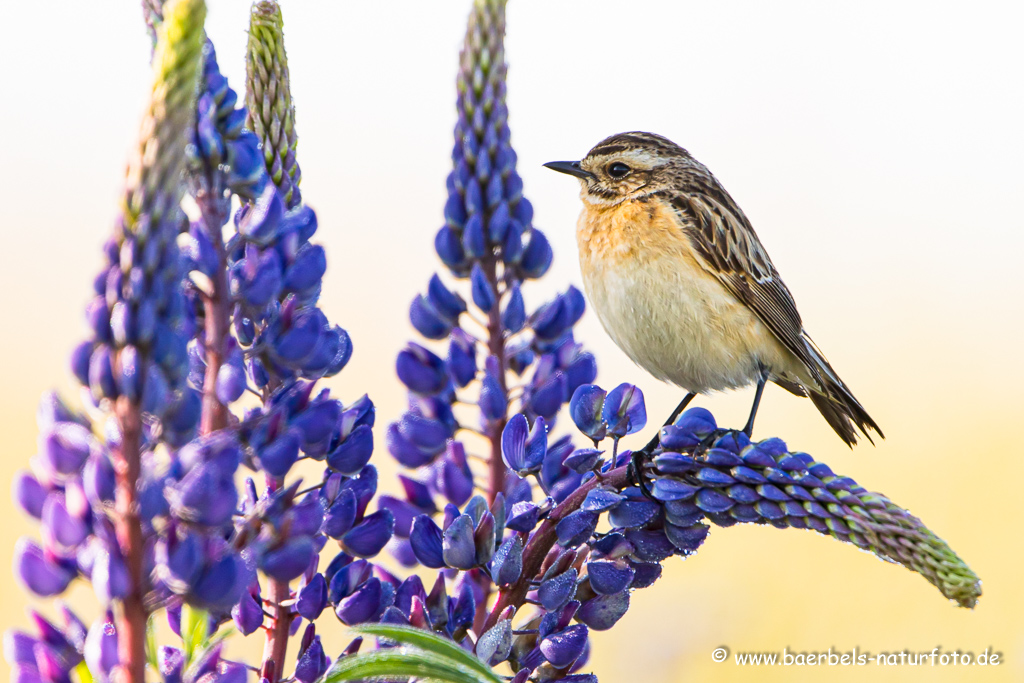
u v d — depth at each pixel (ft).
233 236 4.83
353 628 3.82
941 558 5.02
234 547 4.25
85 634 4.15
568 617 5.49
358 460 5.27
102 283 3.74
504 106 7.14
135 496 3.64
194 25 3.79
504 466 6.65
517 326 6.95
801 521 5.35
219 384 4.65
